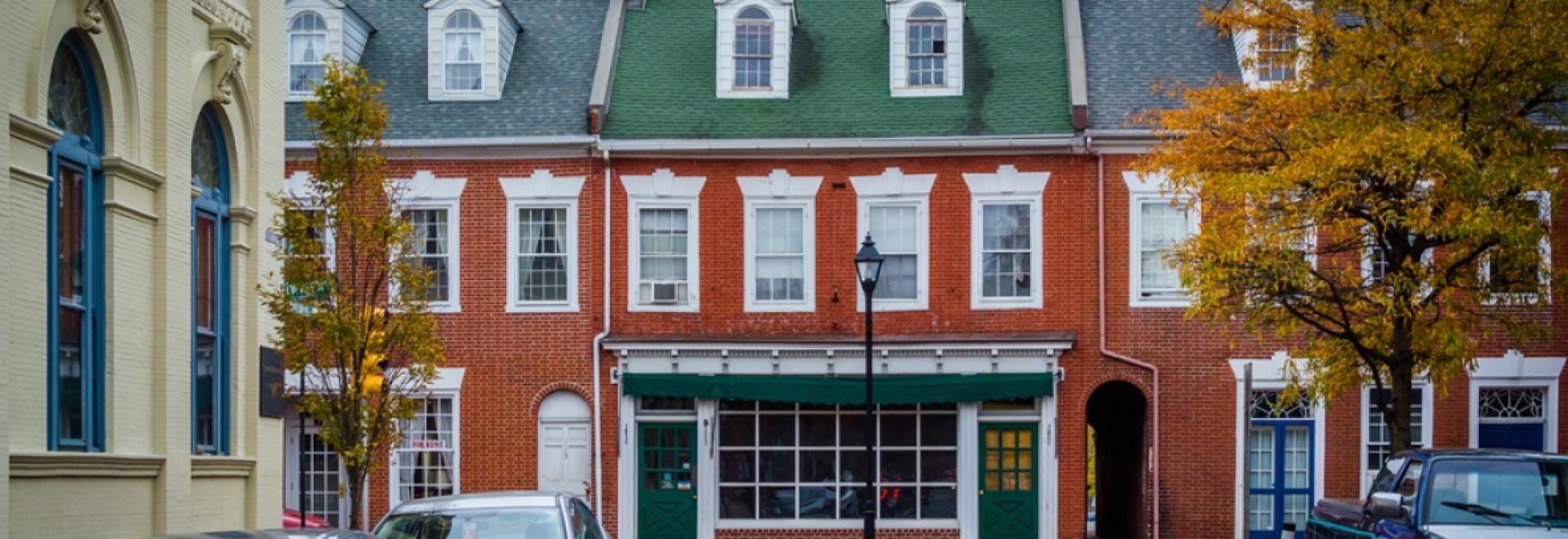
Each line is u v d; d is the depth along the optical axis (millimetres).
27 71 14891
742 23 30859
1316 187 20562
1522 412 29688
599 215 29828
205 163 19172
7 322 14172
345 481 29172
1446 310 22156
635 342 29453
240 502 19562
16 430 14727
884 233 29984
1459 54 20312
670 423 30234
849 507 30281
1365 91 21000
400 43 31609
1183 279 21188
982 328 29703
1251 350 29328
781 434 30391
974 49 31266
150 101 17297
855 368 29719
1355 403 29500
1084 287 29594
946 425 30281
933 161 29859
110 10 16344
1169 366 29484
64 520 15367
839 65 31234
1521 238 19891
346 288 21828
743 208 30016
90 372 16188
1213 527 29328
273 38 20500
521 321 29859
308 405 21000
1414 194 21047
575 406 29891
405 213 28531
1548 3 20109
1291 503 29453
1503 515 15297
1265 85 29125
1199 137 21969
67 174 15961
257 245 19953
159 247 17344
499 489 29703
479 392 29859
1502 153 20547
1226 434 29359
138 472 16750
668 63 31312
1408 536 15336
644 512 30000
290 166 29359
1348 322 20922
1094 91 30203
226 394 19406
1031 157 29672
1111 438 33969
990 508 29922
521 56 31469
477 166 29938
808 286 29922
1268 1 22078
